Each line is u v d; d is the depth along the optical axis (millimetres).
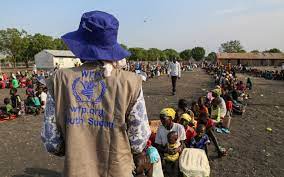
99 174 1999
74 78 2033
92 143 2004
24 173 6551
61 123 2029
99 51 2033
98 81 2012
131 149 2064
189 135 6676
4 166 6949
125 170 2006
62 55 70938
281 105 15492
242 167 6773
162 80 32500
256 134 9539
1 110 12680
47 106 2055
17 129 10836
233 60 91562
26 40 75438
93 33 2035
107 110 1979
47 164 7086
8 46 74000
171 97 17812
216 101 9719
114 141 1979
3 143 8891
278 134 9562
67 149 1988
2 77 27516
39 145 8648
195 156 5777
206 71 55219
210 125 7352
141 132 2029
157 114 12562
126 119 2025
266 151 7844
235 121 11430
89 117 1993
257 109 14203
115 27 2072
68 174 1979
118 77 2016
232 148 8086
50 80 2076
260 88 25312
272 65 91500
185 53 126250
